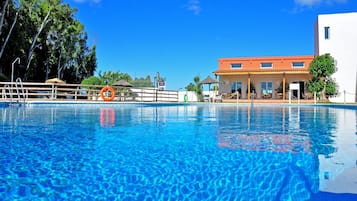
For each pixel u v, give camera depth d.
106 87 21.73
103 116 11.09
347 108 18.00
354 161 4.18
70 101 18.45
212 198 2.93
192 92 29.00
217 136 6.38
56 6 33.12
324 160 4.25
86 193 3.01
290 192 3.05
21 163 4.02
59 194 2.96
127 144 5.36
